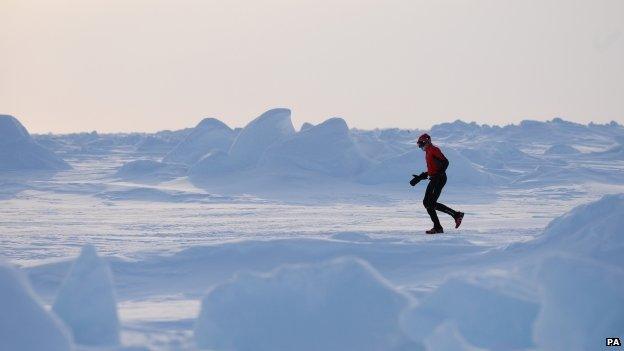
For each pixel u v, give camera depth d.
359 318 12.09
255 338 11.94
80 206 61.84
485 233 33.22
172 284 22.03
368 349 11.65
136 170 96.88
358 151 86.44
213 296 12.53
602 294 12.95
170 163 104.50
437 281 21.09
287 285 12.63
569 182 82.56
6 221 47.53
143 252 25.52
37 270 22.00
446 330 11.45
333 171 83.44
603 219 21.83
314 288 12.57
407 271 23.03
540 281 13.41
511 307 12.62
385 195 71.75
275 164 85.25
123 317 15.84
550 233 23.55
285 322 12.12
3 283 11.05
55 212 55.56
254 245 25.11
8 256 28.34
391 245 25.42
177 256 24.73
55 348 10.62
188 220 47.81
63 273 21.78
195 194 70.88
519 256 22.81
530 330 12.44
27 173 100.56
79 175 98.69
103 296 12.63
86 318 12.37
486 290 12.84
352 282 12.59
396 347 11.60
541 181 83.69
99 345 11.81
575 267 13.45
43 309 11.13
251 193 73.94
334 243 25.28
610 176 88.44
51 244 32.84
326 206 61.12
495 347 12.04
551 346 12.31
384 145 95.25
